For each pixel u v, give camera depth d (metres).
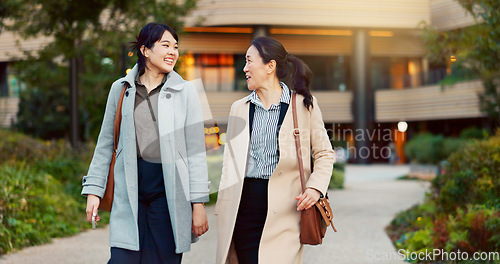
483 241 5.41
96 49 13.44
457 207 6.65
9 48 30.97
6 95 34.22
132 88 2.98
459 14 27.56
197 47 31.89
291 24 29.08
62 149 12.23
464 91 29.14
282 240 3.12
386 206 11.71
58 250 6.46
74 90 13.52
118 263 2.87
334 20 29.66
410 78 33.53
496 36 7.03
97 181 2.96
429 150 23.39
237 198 3.14
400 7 30.06
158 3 12.95
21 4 10.86
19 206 7.35
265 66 3.22
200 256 6.15
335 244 6.94
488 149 7.64
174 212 2.89
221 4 28.44
